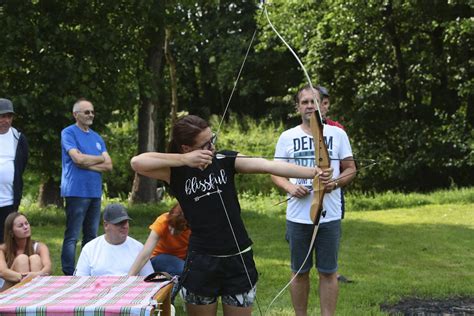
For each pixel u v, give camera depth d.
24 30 11.33
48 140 11.52
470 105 18.45
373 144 19.86
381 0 17.59
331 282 4.27
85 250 4.72
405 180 20.06
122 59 12.30
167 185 3.33
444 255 7.98
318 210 3.31
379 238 9.45
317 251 4.27
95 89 11.98
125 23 12.12
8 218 5.21
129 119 13.07
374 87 18.95
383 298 5.68
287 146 4.31
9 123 5.52
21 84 11.94
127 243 4.77
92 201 6.11
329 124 4.54
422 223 11.20
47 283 3.45
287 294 5.80
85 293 3.21
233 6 27.28
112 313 2.88
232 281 3.25
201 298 3.27
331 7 18.31
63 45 11.75
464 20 16.36
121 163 21.67
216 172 3.24
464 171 19.23
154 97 13.14
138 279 3.50
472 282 6.38
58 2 11.71
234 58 26.73
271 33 20.12
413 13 18.42
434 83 19.12
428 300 5.70
